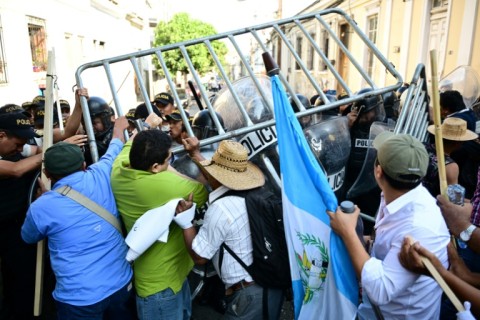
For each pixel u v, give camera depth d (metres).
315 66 17.47
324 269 1.82
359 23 13.26
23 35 8.40
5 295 2.94
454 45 7.80
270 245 1.92
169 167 2.24
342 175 2.84
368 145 2.96
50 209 1.97
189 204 1.99
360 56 13.10
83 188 2.04
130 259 1.98
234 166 2.00
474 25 7.16
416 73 2.78
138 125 2.45
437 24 8.80
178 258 2.13
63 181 2.05
